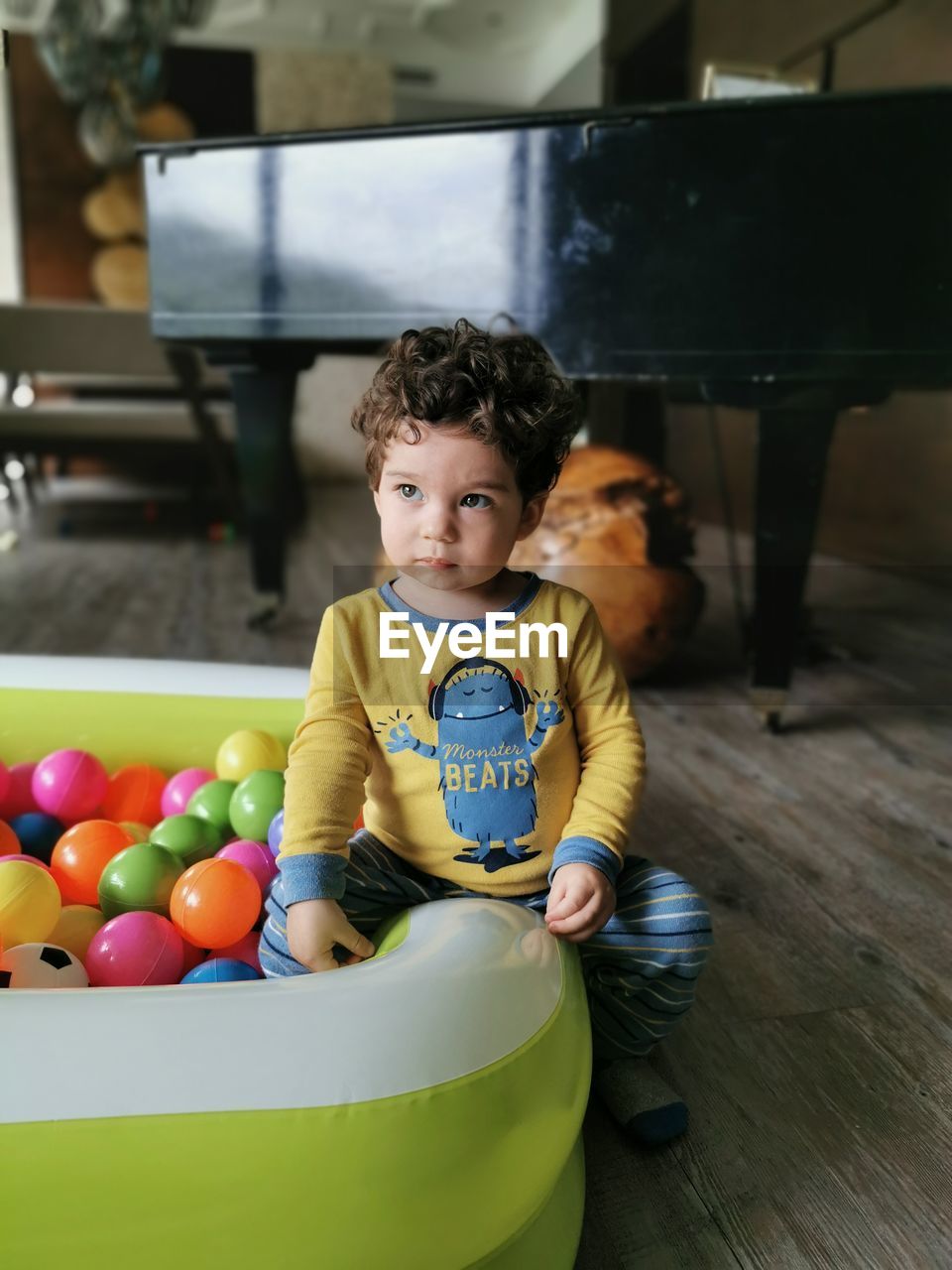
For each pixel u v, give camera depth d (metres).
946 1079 0.96
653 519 2.16
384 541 0.81
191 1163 0.60
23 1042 0.62
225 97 5.70
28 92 5.38
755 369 1.76
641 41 4.70
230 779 1.22
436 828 0.84
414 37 6.54
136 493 5.41
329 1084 0.62
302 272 2.02
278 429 2.46
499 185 1.84
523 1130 0.66
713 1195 0.82
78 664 1.32
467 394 0.76
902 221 1.66
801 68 3.57
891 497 3.39
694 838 1.46
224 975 0.91
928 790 1.65
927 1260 0.76
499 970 0.70
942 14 2.93
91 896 1.07
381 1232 0.62
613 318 1.82
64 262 5.59
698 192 1.73
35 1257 0.61
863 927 1.23
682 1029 1.03
